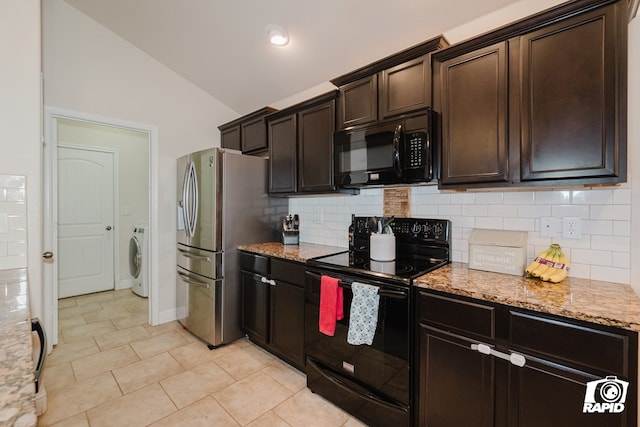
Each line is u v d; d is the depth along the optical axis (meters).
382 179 1.93
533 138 1.42
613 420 1.04
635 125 1.39
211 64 2.94
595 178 1.28
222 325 2.64
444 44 1.78
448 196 2.03
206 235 2.69
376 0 1.87
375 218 2.32
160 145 3.08
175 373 2.22
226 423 1.72
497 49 1.52
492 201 1.84
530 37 1.43
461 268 1.80
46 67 2.43
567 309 1.12
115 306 3.62
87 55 2.62
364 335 1.61
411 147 1.78
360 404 1.73
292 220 2.86
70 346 2.62
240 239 2.77
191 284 2.86
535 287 1.39
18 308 1.30
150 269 3.09
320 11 2.05
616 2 1.22
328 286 1.83
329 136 2.36
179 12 2.36
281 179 2.79
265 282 2.47
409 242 2.13
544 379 1.17
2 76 1.70
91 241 4.09
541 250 1.67
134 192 4.43
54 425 1.68
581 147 1.30
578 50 1.30
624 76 1.21
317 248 2.63
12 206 1.71
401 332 1.55
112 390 2.01
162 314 3.12
